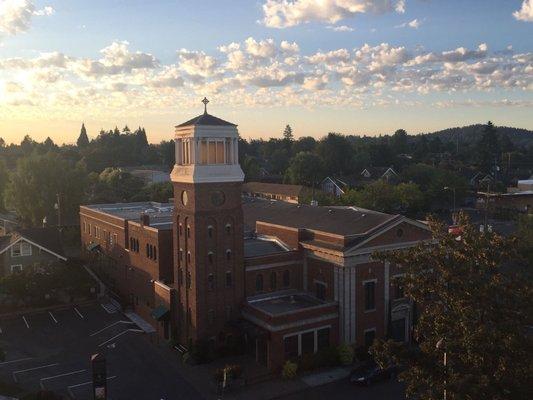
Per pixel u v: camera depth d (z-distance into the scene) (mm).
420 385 25109
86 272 67062
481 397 21594
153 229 52906
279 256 49656
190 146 45000
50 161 102500
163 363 44594
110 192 120875
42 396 36625
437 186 129125
